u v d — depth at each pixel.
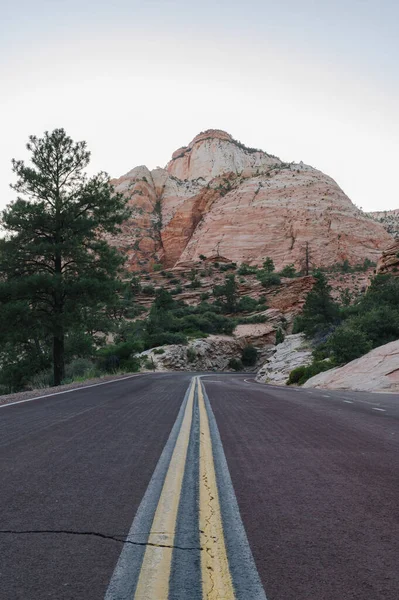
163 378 30.31
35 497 3.48
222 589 2.03
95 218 28.70
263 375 44.28
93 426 7.23
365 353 26.03
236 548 2.53
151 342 70.88
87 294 26.84
